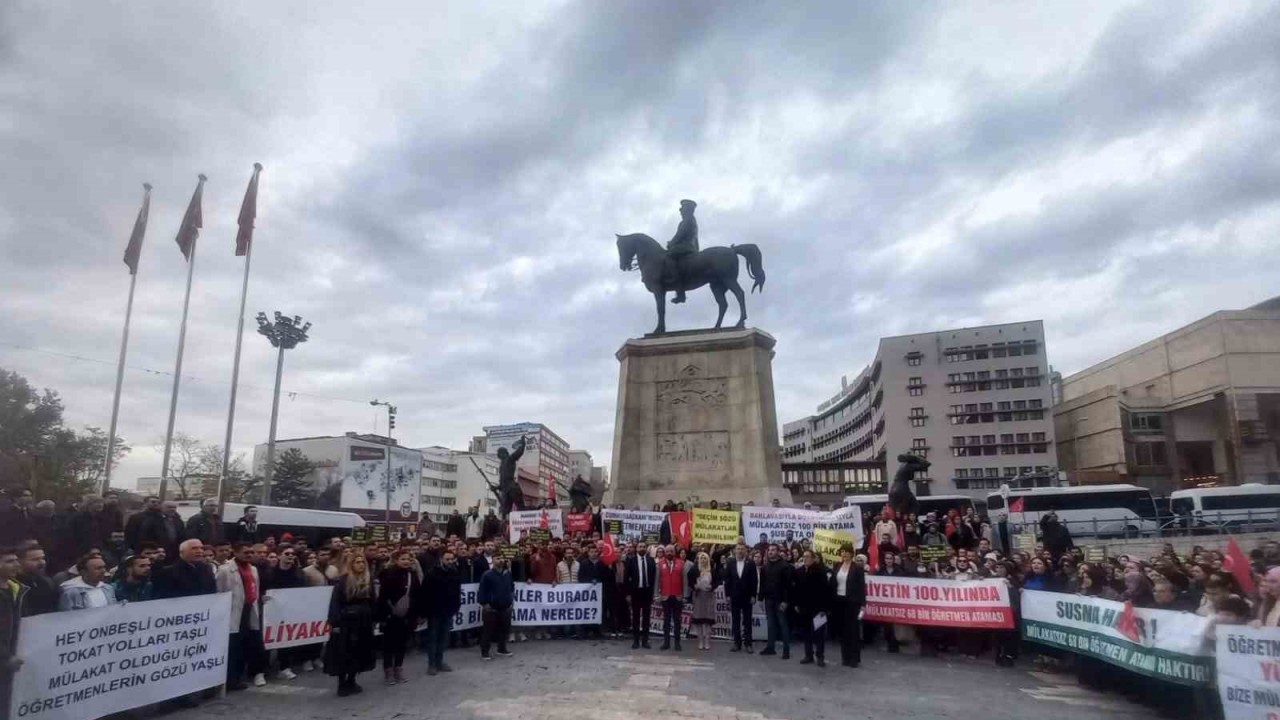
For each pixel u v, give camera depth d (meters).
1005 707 10.48
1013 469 83.06
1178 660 9.80
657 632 17.33
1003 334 86.69
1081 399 84.69
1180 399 77.06
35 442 52.59
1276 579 8.86
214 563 11.27
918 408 87.88
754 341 21.52
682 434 21.56
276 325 42.50
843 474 91.19
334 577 13.51
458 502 114.25
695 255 22.95
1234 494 41.91
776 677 12.12
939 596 14.73
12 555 7.81
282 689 11.05
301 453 90.19
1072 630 12.49
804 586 13.55
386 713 9.51
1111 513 42.88
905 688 11.59
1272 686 8.61
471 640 15.50
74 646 8.28
